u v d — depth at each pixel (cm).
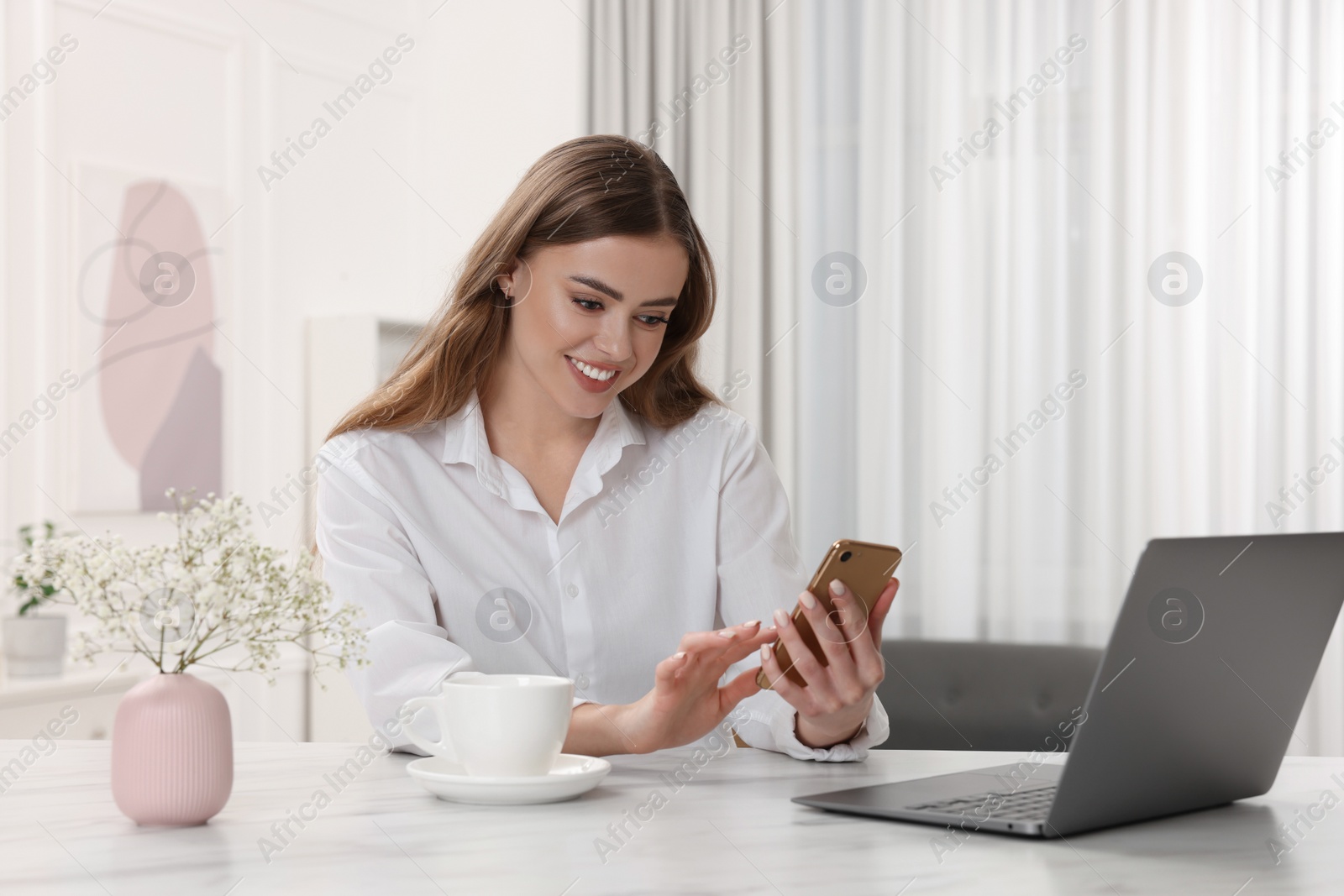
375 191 361
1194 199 286
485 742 85
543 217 116
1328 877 67
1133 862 69
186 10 309
